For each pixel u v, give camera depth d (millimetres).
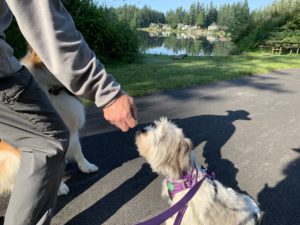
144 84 7562
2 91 1712
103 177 3750
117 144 4512
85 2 11961
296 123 5910
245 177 3975
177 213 2504
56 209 3180
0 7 1693
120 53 12820
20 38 8750
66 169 3836
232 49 29328
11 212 1903
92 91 1635
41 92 1851
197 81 8305
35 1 1458
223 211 2549
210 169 4113
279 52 25125
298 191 3729
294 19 27625
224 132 5266
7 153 2684
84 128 4902
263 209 3361
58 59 1508
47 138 1873
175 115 5848
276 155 4602
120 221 3074
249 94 7648
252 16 31344
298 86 8789
